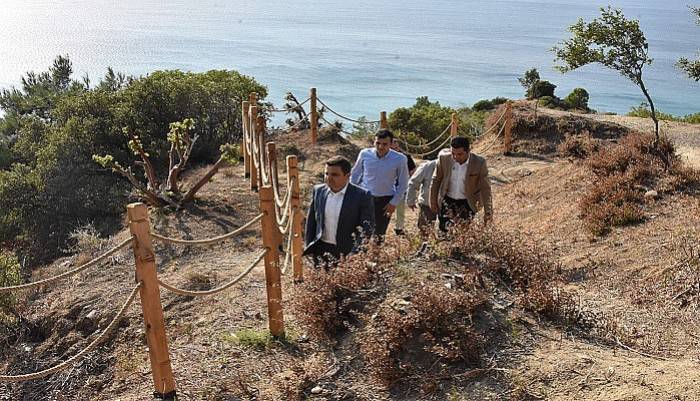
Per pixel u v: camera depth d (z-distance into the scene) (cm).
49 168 1529
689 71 1096
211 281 780
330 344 513
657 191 944
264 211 548
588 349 481
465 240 593
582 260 778
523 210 1084
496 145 1694
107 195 1469
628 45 1081
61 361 680
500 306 518
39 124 2008
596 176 1095
